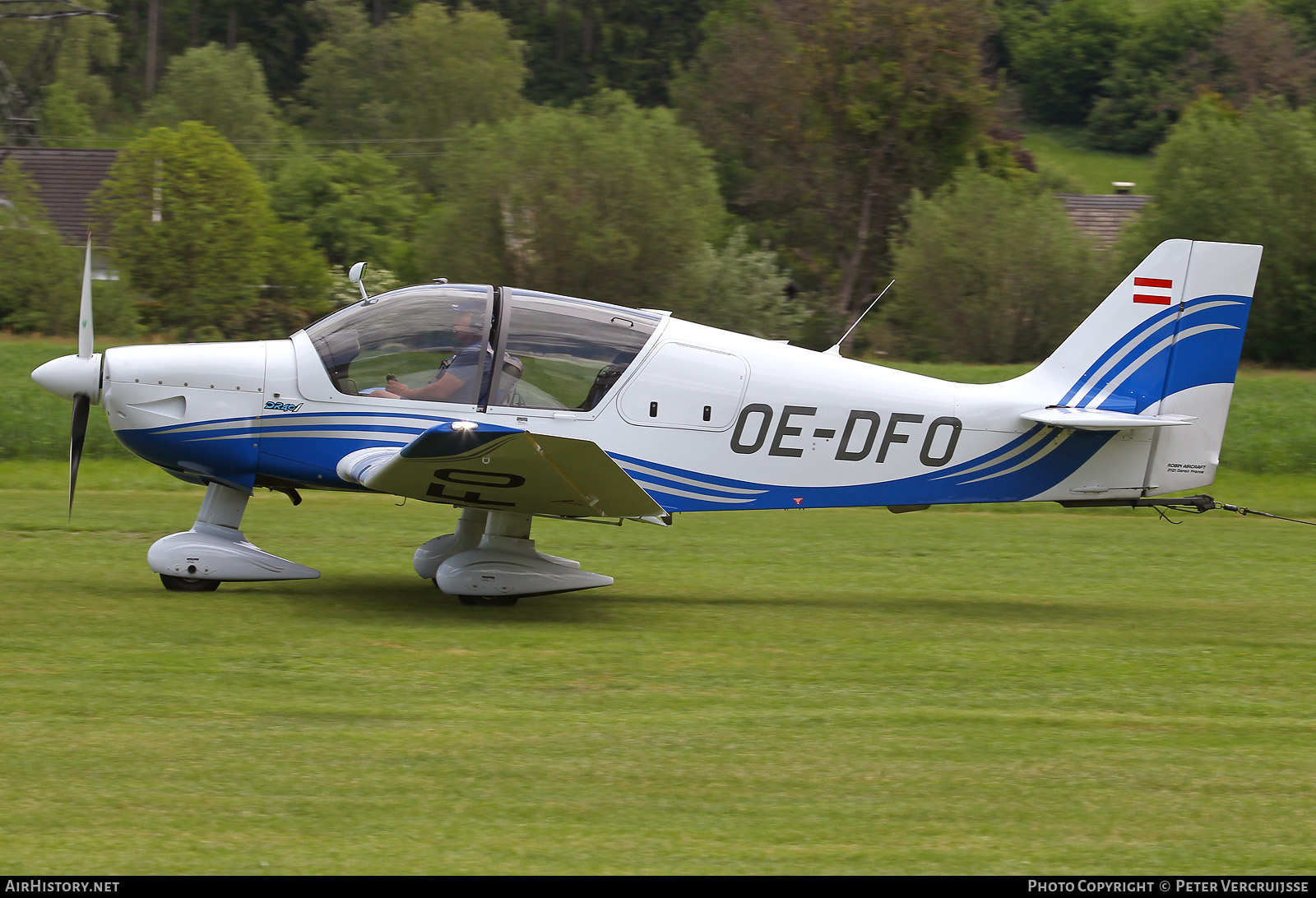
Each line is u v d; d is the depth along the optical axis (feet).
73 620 71.46
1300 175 378.94
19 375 210.38
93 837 42.75
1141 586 97.81
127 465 153.07
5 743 50.90
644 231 360.07
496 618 78.02
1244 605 90.58
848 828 45.78
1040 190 495.00
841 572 100.53
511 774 49.83
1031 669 69.67
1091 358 86.43
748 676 66.03
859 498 84.43
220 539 81.71
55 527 104.94
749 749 53.78
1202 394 86.79
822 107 471.21
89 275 81.61
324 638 70.03
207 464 79.46
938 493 85.30
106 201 386.73
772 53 497.87
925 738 56.08
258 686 60.03
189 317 377.30
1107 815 47.65
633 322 80.89
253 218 385.91
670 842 44.09
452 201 373.81
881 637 76.79
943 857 43.47
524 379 78.74
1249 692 66.03
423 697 59.62
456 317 78.59
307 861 41.52
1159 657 73.41
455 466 70.38
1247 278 85.92
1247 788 50.85
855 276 466.29
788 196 481.87
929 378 85.40
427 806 46.42
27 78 643.45
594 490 72.23
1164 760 54.03
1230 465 173.17
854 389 83.05
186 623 72.08
